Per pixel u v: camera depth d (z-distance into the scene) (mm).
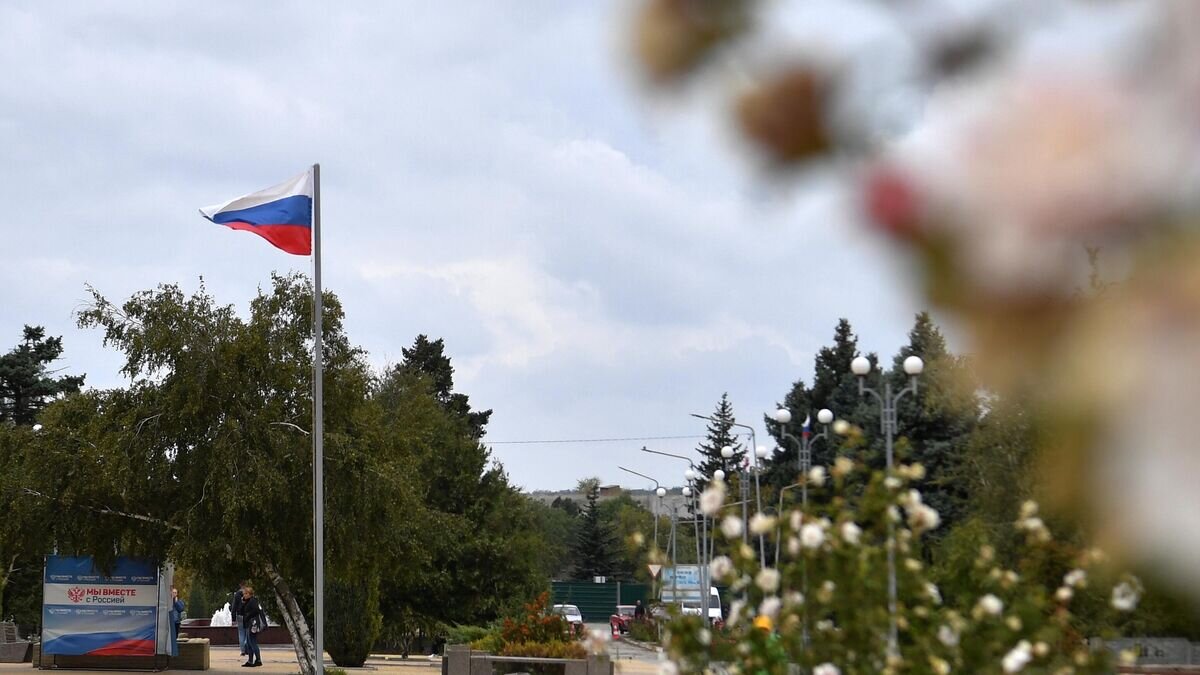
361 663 33094
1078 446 718
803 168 787
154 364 24031
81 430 24875
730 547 7402
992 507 19656
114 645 26797
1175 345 696
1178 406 691
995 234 739
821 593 6797
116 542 25406
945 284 753
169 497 24672
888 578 6969
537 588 51125
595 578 88125
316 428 21625
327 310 25656
